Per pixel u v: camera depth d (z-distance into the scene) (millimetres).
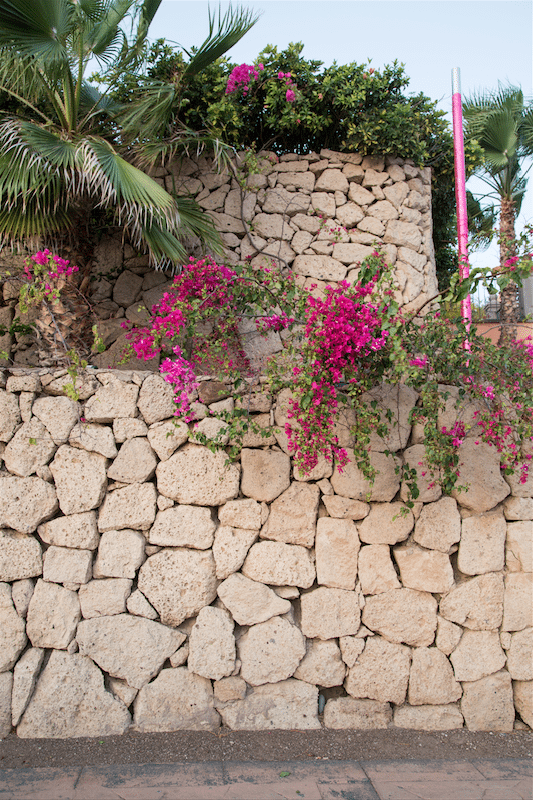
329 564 3324
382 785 2746
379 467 3377
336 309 2840
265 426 3369
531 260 2875
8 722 3064
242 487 3338
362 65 5293
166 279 5273
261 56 5230
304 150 5832
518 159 7992
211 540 3291
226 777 2777
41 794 2588
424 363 2988
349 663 3285
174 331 2996
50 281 3260
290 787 2709
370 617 3314
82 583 3191
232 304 3217
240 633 3291
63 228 4270
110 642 3168
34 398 3289
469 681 3320
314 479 3381
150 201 3855
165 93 4387
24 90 4305
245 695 3211
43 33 3955
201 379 3389
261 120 5527
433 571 3359
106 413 3289
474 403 3471
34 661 3115
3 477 3205
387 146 5227
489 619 3359
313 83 5211
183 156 5242
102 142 4086
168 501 3291
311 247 5250
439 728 3260
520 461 3297
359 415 3148
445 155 5668
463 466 3436
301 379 2994
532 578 3400
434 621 3338
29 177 3678
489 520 3424
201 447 3324
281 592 3307
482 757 3035
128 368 5008
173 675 3188
